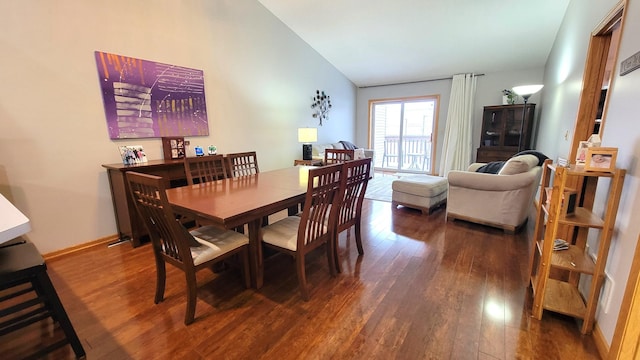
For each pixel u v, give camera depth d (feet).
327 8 13.34
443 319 5.34
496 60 16.46
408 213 11.93
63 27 7.75
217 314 5.55
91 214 8.71
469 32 13.88
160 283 5.83
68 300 6.00
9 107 7.09
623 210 4.48
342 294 6.17
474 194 10.04
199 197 5.98
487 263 7.51
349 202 7.18
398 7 12.56
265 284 6.61
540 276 5.16
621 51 5.26
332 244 6.74
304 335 4.98
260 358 4.50
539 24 12.66
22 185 7.43
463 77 18.65
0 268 3.84
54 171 7.92
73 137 8.18
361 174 7.13
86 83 8.30
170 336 4.97
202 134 11.65
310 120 18.08
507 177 9.18
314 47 17.29
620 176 4.37
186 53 10.77
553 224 4.95
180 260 5.21
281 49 15.08
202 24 11.23
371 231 9.91
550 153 12.58
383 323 5.26
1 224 3.12
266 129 14.83
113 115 8.89
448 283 6.57
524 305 5.74
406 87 21.49
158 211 4.97
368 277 6.87
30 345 4.80
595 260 5.24
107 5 8.54
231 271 7.20
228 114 12.69
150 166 8.60
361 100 23.58
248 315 5.51
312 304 5.84
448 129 19.81
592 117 7.97
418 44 15.53
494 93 18.15
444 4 11.98
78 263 7.61
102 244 8.82
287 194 6.22
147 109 9.73
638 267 3.75
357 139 24.08
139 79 9.44
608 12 6.54
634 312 3.81
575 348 4.63
